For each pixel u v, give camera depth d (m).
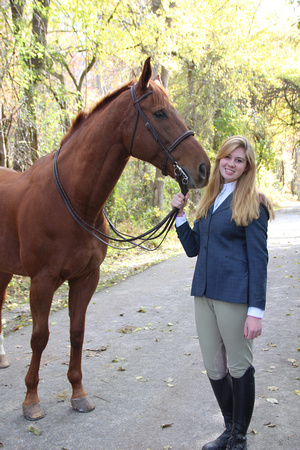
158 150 2.32
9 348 3.96
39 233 2.55
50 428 2.53
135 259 9.23
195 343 4.00
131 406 2.78
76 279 2.79
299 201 39.22
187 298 5.83
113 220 10.75
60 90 8.22
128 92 2.44
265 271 2.01
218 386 2.22
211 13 13.52
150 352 3.80
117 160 2.49
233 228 2.09
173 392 2.97
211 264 2.13
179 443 2.33
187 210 15.42
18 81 7.08
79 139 2.62
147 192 13.74
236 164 2.09
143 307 5.41
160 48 10.30
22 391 3.06
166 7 9.99
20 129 7.25
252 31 15.69
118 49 10.52
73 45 10.49
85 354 3.79
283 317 4.66
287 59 19.33
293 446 2.25
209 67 15.66
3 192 3.01
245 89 17.62
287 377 3.11
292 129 25.61
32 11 7.23
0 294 3.49
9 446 2.35
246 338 2.05
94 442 2.37
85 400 2.77
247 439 2.33
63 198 2.54
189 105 15.99
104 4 8.89
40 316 2.58
